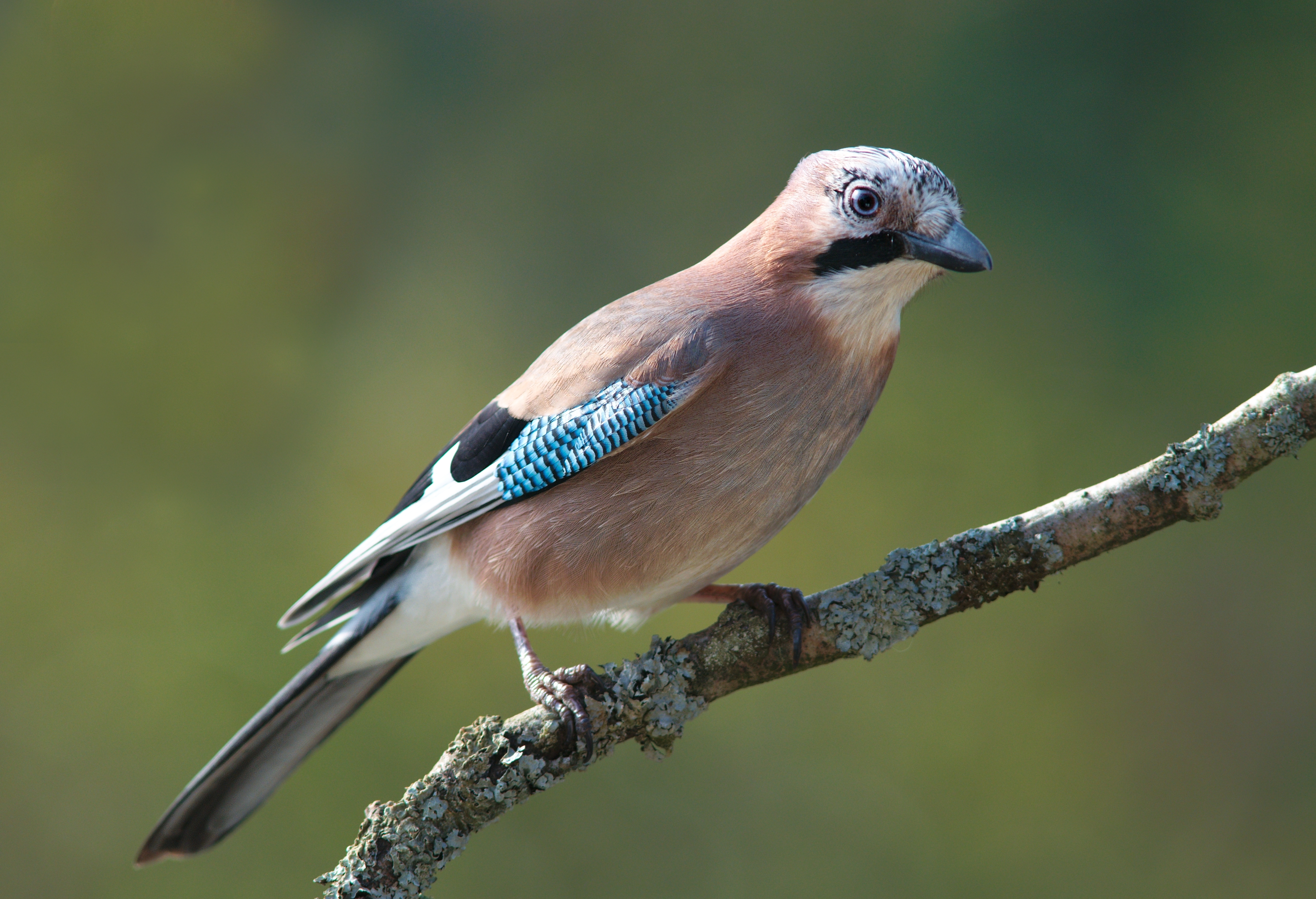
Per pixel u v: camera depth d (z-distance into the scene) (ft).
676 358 20.45
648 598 21.88
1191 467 17.84
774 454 20.67
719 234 44.34
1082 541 18.24
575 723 18.13
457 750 18.03
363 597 23.73
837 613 18.75
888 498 37.83
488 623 24.09
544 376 21.68
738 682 18.79
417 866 17.58
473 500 21.59
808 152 44.60
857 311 20.93
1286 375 17.80
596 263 44.80
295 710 24.00
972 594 18.61
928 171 20.79
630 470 20.74
